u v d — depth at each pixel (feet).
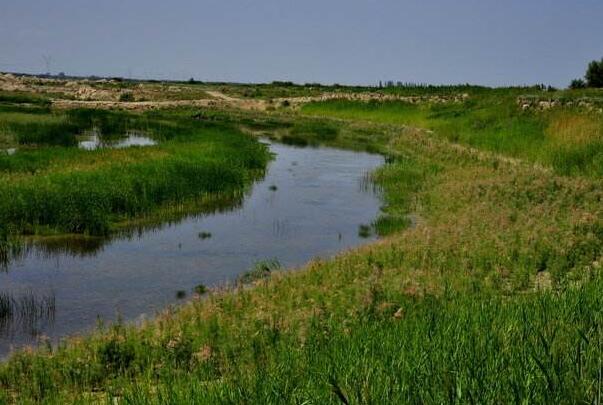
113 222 65.21
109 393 25.04
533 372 17.53
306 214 72.54
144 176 73.41
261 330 31.40
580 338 19.44
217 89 369.91
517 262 42.47
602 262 40.45
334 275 41.27
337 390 17.06
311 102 253.65
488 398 16.51
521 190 67.00
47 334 37.52
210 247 57.82
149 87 364.99
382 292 36.22
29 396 27.22
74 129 150.20
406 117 187.42
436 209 68.33
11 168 80.02
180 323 33.50
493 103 166.20
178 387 22.71
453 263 42.75
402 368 19.70
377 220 67.72
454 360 19.43
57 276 48.96
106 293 45.11
